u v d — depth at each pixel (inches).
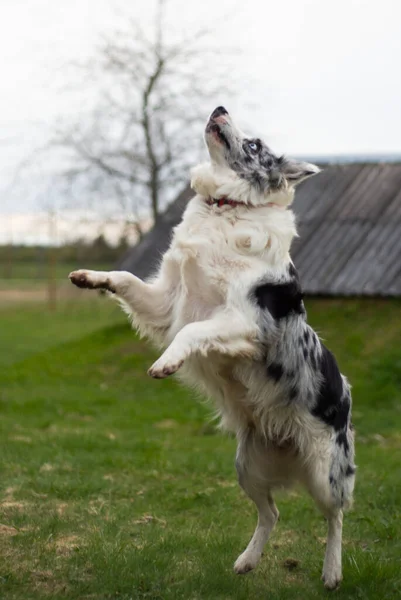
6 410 547.2
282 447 227.9
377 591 213.0
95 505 289.6
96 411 555.8
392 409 549.6
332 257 682.2
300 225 722.2
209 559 229.1
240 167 229.9
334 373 230.2
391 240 681.0
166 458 383.9
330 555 221.0
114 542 237.6
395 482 338.6
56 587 200.7
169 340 232.4
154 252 739.4
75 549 228.2
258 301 216.7
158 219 804.0
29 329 1152.8
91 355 711.1
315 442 223.0
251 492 231.8
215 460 380.2
